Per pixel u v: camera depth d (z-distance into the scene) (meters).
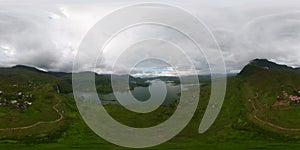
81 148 87.81
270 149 90.75
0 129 117.50
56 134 115.06
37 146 95.75
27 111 145.38
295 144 102.50
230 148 89.62
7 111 144.38
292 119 134.62
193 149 84.38
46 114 142.12
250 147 93.38
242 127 124.00
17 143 102.12
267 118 136.88
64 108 153.88
